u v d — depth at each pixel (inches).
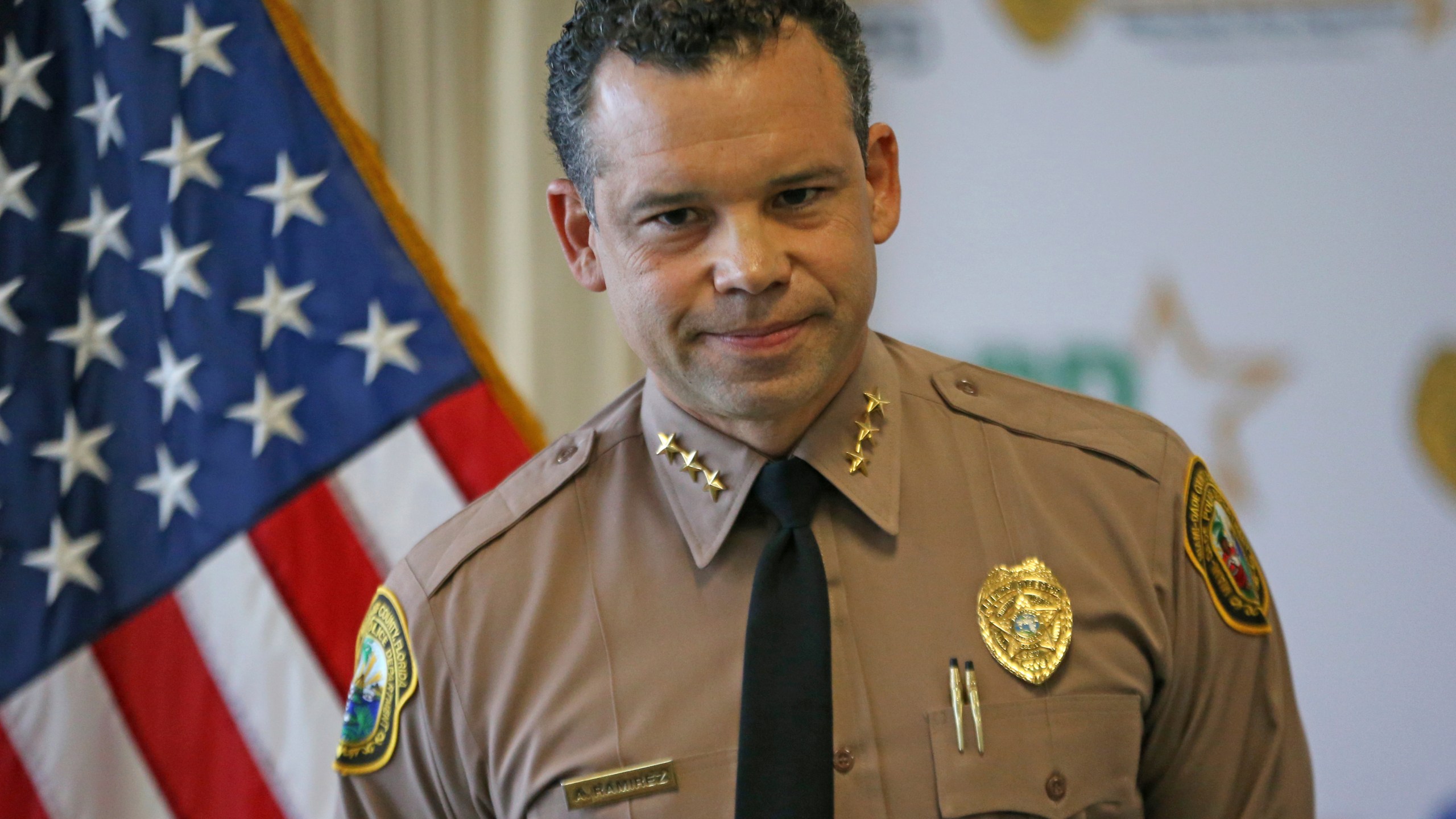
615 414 137.9
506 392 215.9
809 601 113.1
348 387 214.1
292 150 217.0
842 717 113.9
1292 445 256.8
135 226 216.7
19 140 215.6
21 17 217.6
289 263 216.4
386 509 211.6
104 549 212.4
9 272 213.2
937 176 259.1
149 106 217.2
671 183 102.3
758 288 101.7
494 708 123.6
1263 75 257.6
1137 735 116.7
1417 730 254.7
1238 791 122.2
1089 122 258.5
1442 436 254.8
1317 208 256.7
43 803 206.2
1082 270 258.7
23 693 208.1
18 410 211.9
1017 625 116.9
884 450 123.9
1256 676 122.7
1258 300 257.0
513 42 269.0
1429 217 255.0
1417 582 254.5
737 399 108.6
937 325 259.4
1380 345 255.4
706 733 115.6
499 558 129.1
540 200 269.0
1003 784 111.4
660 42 101.7
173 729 209.0
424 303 216.2
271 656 209.2
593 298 273.0
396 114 264.7
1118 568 120.3
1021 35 259.1
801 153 102.5
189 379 213.9
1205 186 258.1
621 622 122.5
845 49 110.4
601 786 115.8
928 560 120.4
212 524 211.9
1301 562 257.0
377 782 132.0
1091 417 130.8
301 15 258.2
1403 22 256.1
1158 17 258.1
